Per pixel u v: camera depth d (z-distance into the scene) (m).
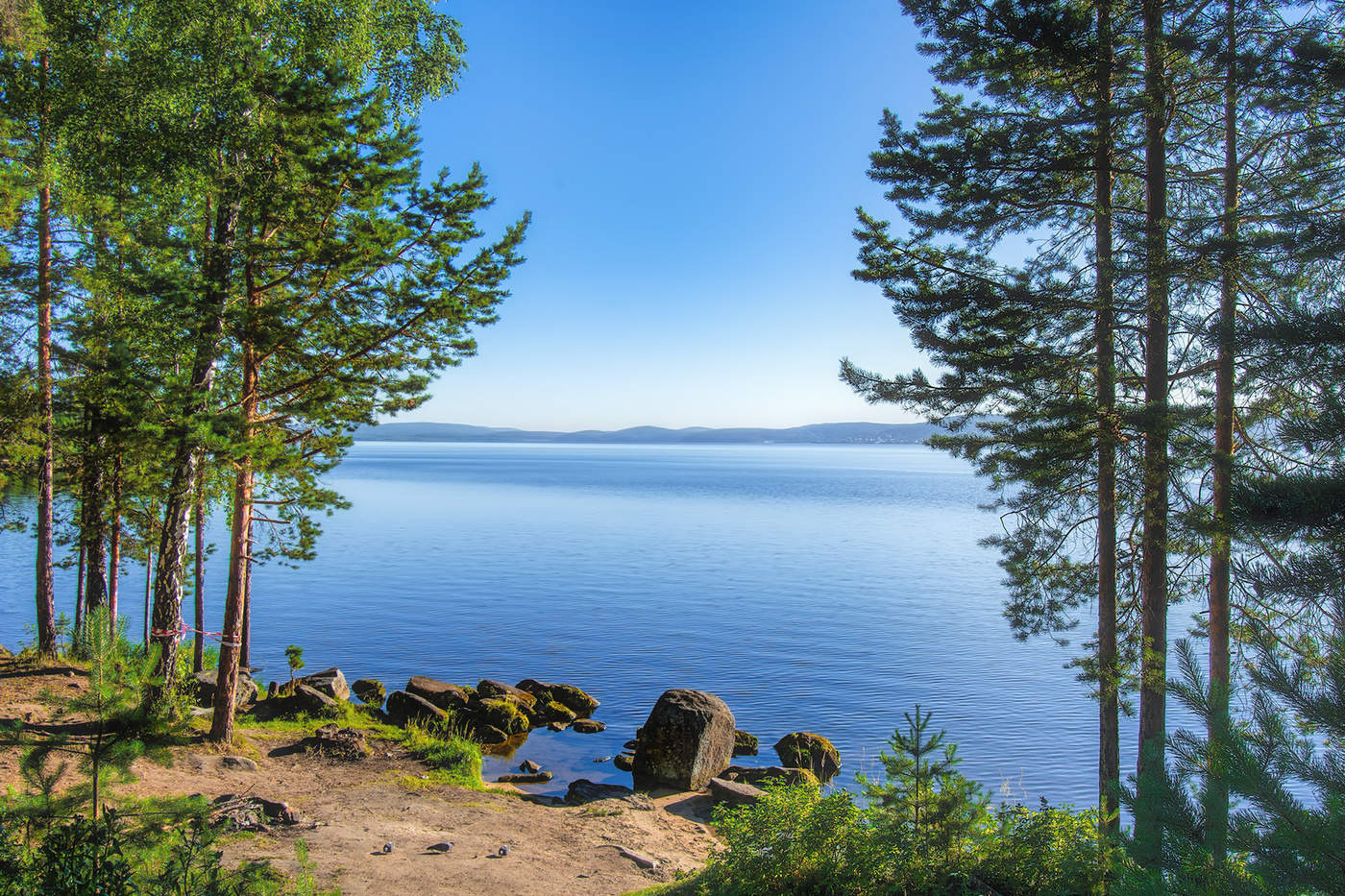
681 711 18.80
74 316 18.16
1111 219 13.94
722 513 100.25
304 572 50.47
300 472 18.03
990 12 13.90
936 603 42.81
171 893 6.20
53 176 16.89
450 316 15.79
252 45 15.67
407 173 15.70
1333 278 10.44
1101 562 13.56
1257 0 12.43
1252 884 4.46
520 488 150.12
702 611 40.31
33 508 32.94
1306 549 7.49
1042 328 14.03
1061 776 19.67
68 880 5.84
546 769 19.64
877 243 15.72
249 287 16.06
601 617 38.66
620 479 187.88
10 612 34.97
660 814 15.32
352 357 16.25
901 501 123.81
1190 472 12.91
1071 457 13.75
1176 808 4.84
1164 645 13.14
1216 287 13.10
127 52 17.03
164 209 17.12
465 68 21.41
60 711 7.12
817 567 56.22
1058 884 7.87
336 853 10.96
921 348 15.31
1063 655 32.00
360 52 18.72
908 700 26.17
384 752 17.39
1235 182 13.79
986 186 14.65
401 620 37.12
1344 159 12.31
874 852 8.50
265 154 15.95
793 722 23.95
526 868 11.19
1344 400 7.22
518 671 29.27
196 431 13.98
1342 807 4.39
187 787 12.87
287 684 22.64
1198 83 13.26
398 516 91.69
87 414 18.06
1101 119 13.30
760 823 9.34
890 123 15.34
